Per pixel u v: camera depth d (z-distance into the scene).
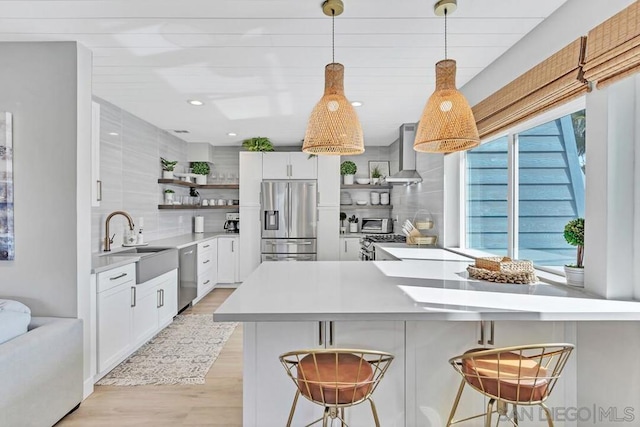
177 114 4.10
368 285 2.00
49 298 2.30
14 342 1.85
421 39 2.28
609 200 1.68
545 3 1.89
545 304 1.59
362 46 2.38
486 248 3.19
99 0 1.85
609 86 1.65
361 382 1.43
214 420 2.15
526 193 2.59
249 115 4.15
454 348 1.85
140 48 2.41
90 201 2.44
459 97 1.77
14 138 2.30
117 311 2.78
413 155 4.54
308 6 1.92
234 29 2.16
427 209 4.16
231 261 5.60
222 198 6.24
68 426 2.09
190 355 3.08
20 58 2.30
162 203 4.95
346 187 5.92
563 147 2.21
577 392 1.87
